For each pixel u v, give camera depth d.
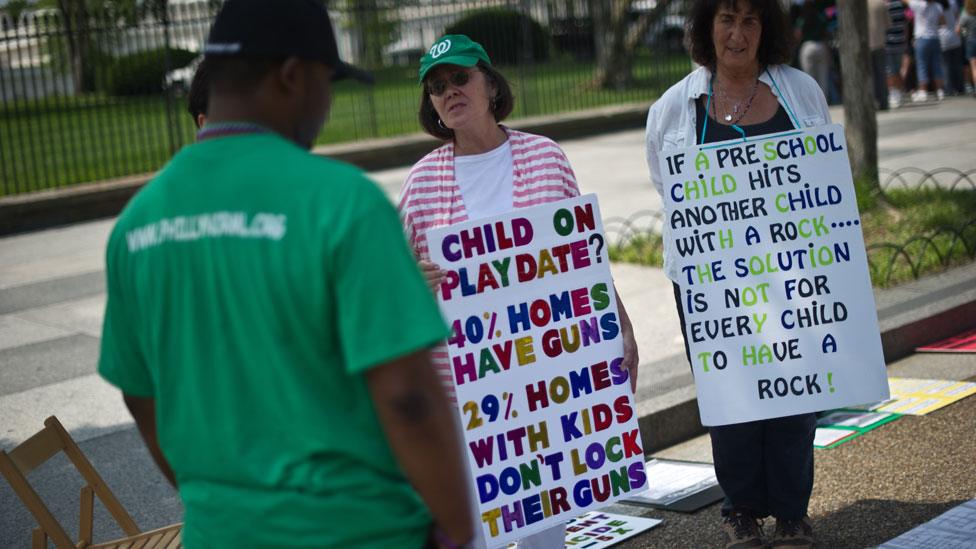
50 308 10.15
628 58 26.47
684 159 4.44
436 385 2.15
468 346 4.10
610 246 10.58
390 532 2.23
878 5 18.39
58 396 7.41
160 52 23.72
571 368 4.20
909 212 9.90
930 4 19.41
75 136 23.69
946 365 6.97
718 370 4.46
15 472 3.74
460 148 4.23
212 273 2.17
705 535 4.94
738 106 4.45
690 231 4.46
